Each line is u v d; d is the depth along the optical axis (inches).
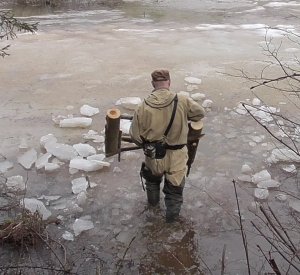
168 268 162.1
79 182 208.1
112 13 582.2
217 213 188.7
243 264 162.2
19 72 349.4
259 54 396.2
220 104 293.0
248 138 249.4
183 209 191.2
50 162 225.3
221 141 246.8
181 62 374.6
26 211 177.8
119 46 418.9
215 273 159.0
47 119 273.6
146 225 182.4
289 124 261.3
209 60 380.2
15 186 202.8
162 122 159.5
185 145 168.2
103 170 218.7
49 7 617.3
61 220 185.3
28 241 168.9
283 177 213.8
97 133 256.1
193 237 175.9
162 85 162.6
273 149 236.4
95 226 182.1
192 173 216.7
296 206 191.9
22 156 229.6
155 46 419.2
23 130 259.4
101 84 327.0
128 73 348.5
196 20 537.6
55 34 461.7
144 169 181.6
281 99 298.5
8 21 248.5
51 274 156.1
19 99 301.9
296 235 173.9
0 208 181.9
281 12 581.9
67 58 382.3
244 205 193.6
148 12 587.2
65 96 307.0
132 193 202.1
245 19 541.6
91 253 167.8
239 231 178.4
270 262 109.3
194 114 163.5
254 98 299.9
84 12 587.5
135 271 160.6
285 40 441.7
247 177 211.9
